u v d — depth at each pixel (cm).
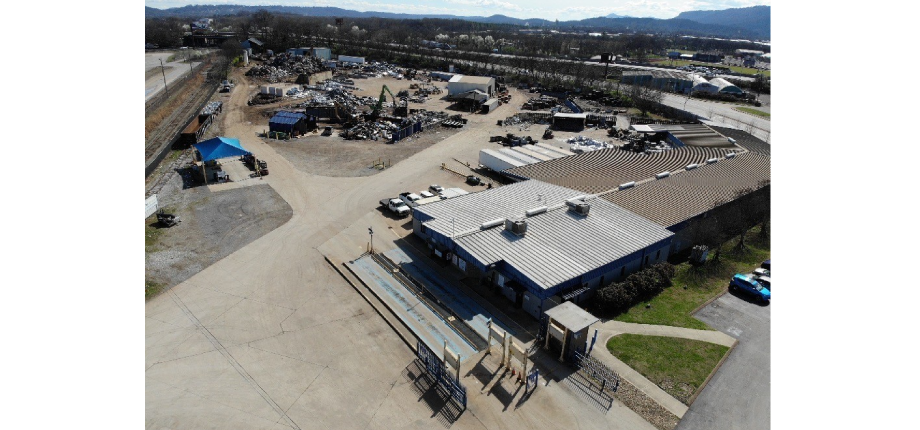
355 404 2845
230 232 4934
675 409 2833
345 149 8006
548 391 2969
